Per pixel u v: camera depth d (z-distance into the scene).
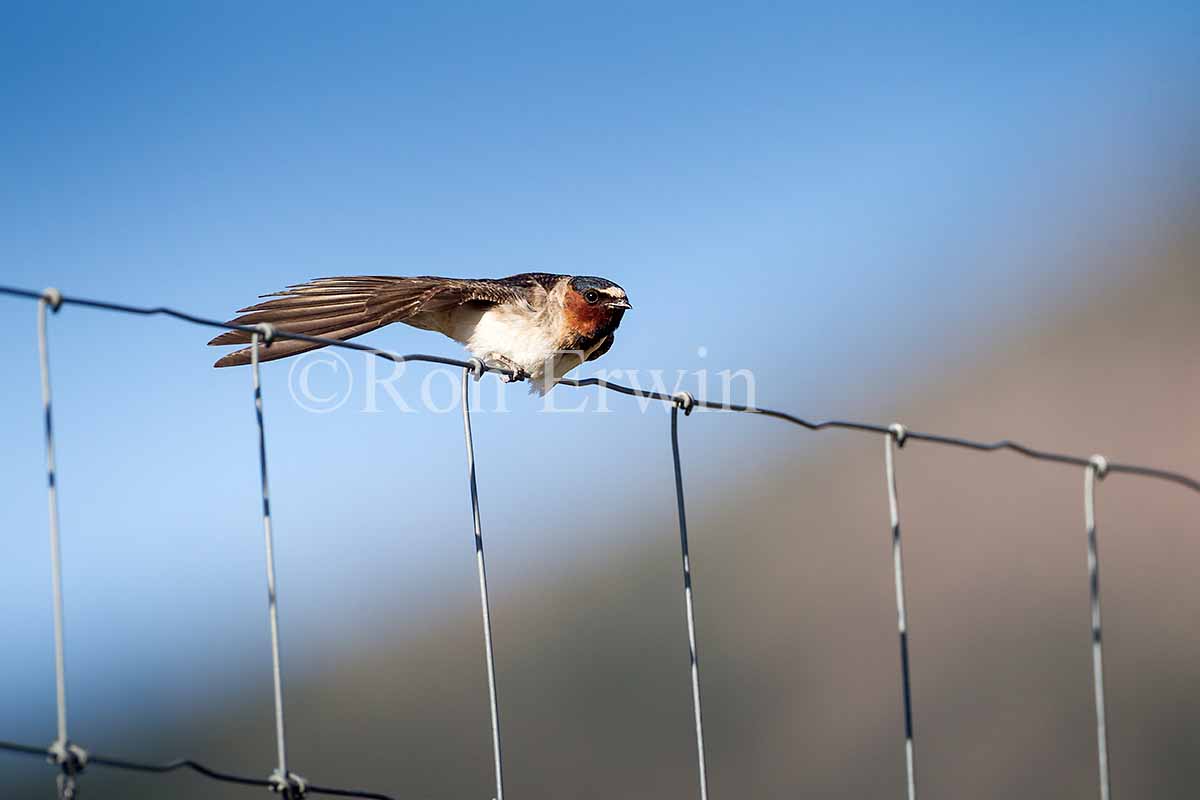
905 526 28.20
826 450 31.97
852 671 23.11
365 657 23.81
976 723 21.98
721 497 30.11
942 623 24.69
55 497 4.78
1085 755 21.39
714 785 20.80
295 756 21.45
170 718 21.72
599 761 20.97
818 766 21.31
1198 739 20.94
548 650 23.94
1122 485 28.17
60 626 4.72
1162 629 23.52
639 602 25.36
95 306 4.94
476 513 5.95
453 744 21.80
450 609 25.17
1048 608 24.77
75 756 4.69
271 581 5.26
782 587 26.12
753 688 23.22
